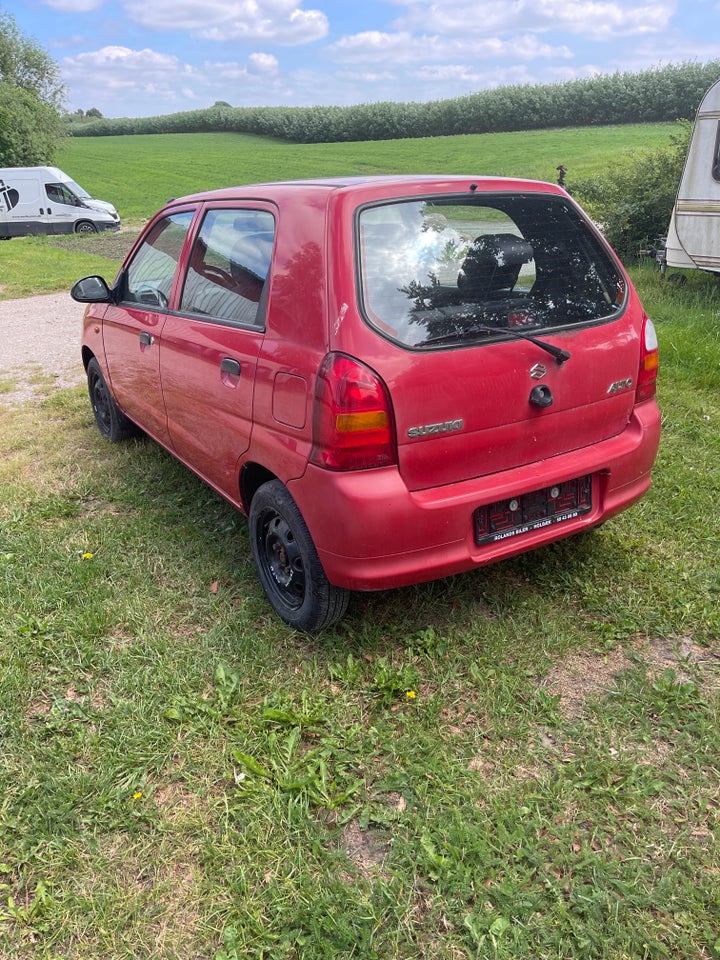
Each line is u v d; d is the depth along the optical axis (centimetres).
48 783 266
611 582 378
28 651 337
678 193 1073
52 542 432
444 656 328
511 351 302
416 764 272
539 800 256
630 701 300
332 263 286
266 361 316
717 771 266
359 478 283
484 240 313
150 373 452
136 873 237
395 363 279
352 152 4991
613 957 208
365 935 213
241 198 370
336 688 315
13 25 4509
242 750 281
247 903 225
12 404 709
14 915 224
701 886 226
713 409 602
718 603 358
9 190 2503
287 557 340
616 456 341
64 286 1462
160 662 326
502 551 316
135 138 7325
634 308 352
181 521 455
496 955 209
